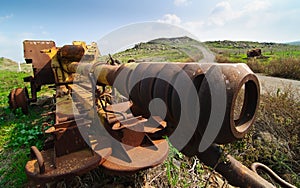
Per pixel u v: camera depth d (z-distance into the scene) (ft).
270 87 22.02
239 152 11.71
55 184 8.02
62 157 7.62
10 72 68.39
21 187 9.50
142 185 8.86
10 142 14.25
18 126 16.96
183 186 9.07
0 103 25.45
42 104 23.02
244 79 3.31
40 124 16.93
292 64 34.06
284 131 13.03
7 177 10.34
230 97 3.17
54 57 15.15
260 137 13.15
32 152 7.63
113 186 8.71
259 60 45.91
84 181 8.80
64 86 14.29
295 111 13.60
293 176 10.81
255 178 5.05
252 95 3.97
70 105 10.01
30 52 17.84
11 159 12.09
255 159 11.86
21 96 19.34
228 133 3.36
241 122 3.99
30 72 68.80
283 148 12.07
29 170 6.99
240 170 5.11
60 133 7.63
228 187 9.29
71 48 13.47
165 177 9.43
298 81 28.68
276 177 7.38
